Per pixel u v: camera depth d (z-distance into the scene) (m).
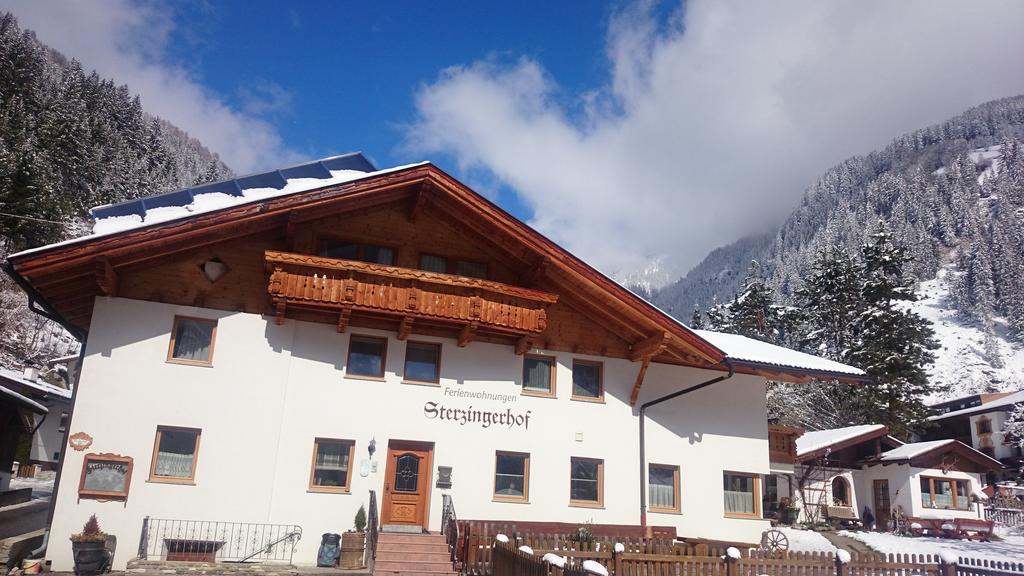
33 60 119.25
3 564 16.31
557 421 21.64
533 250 20.56
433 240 21.36
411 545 18.00
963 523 32.47
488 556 17.14
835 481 39.69
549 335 22.20
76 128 97.50
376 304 18.92
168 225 17.36
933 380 116.50
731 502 23.30
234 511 18.14
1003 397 69.50
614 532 21.03
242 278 19.47
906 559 15.65
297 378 19.41
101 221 18.66
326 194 19.03
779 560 15.19
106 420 17.77
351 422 19.62
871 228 178.00
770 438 28.78
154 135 147.50
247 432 18.66
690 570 15.07
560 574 11.06
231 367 18.89
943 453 36.44
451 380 20.83
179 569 16.45
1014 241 169.25
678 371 23.53
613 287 20.81
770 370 22.67
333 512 18.91
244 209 18.14
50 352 53.53
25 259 16.31
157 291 18.75
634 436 22.38
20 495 26.53
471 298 19.75
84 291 18.75
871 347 52.00
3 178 55.69
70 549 16.86
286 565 17.66
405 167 19.83
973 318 154.00
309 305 18.70
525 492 20.91
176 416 18.23
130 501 17.52
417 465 20.14
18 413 25.64
